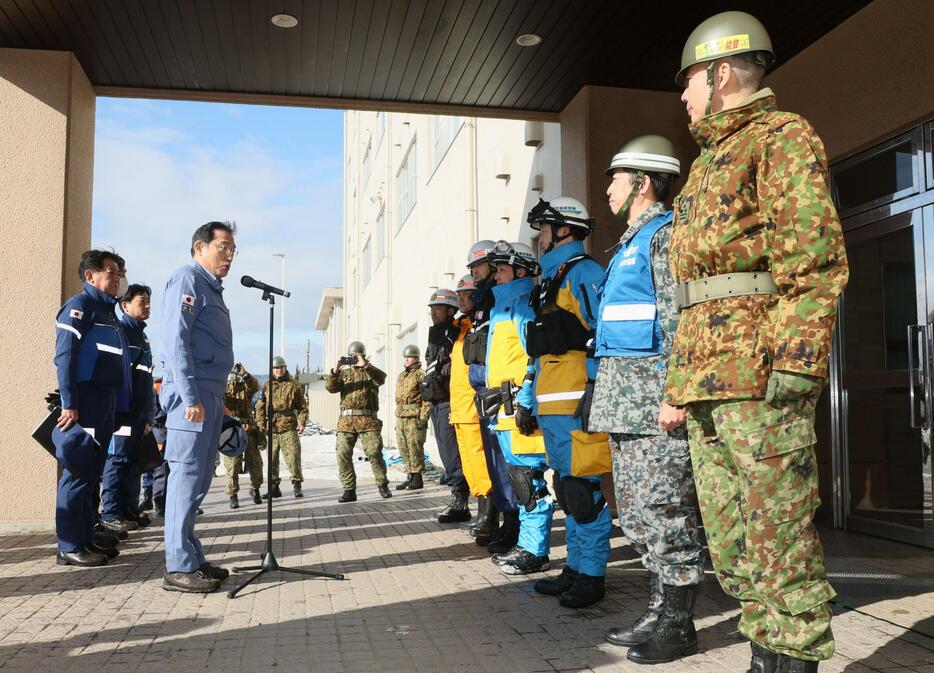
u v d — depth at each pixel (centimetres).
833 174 604
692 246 254
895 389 548
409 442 1037
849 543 546
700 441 263
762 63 256
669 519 317
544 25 612
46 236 652
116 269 530
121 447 646
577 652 325
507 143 1031
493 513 595
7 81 654
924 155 515
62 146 657
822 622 236
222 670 309
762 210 238
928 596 399
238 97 747
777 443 233
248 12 586
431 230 1475
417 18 597
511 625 366
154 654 330
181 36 628
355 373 924
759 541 236
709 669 301
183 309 438
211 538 632
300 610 399
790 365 221
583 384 385
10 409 639
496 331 488
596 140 727
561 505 419
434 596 425
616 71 701
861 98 557
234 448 481
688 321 258
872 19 546
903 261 537
